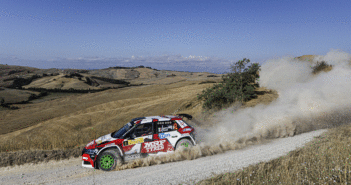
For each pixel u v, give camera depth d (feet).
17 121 206.59
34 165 22.33
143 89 328.90
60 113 236.02
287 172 16.47
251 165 19.01
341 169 16.29
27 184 18.24
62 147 28.96
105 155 20.85
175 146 23.08
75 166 22.13
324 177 15.39
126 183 17.37
